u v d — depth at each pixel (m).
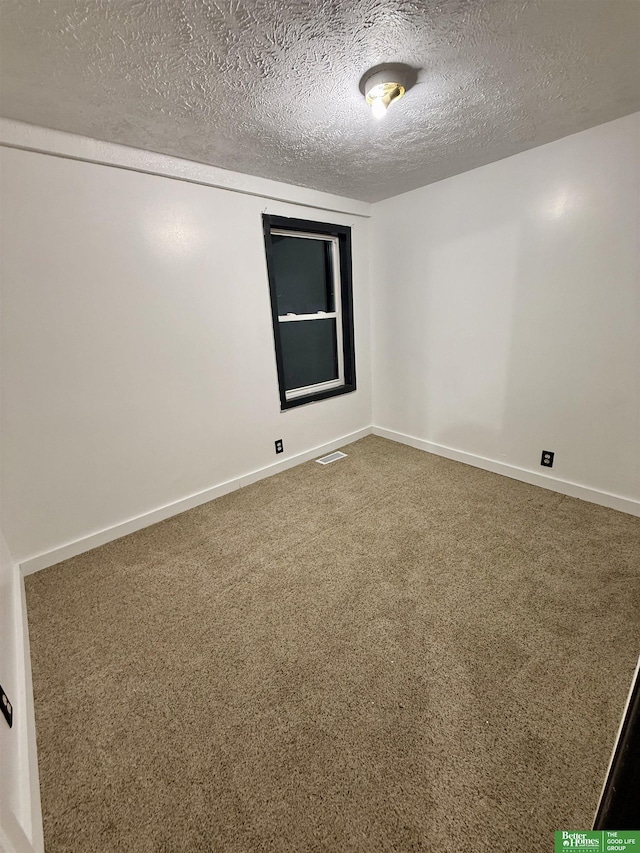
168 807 0.99
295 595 1.72
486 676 1.30
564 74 1.41
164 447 2.35
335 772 1.05
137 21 1.06
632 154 1.83
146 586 1.81
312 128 1.75
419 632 1.49
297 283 3.03
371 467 3.03
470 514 2.30
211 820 0.96
